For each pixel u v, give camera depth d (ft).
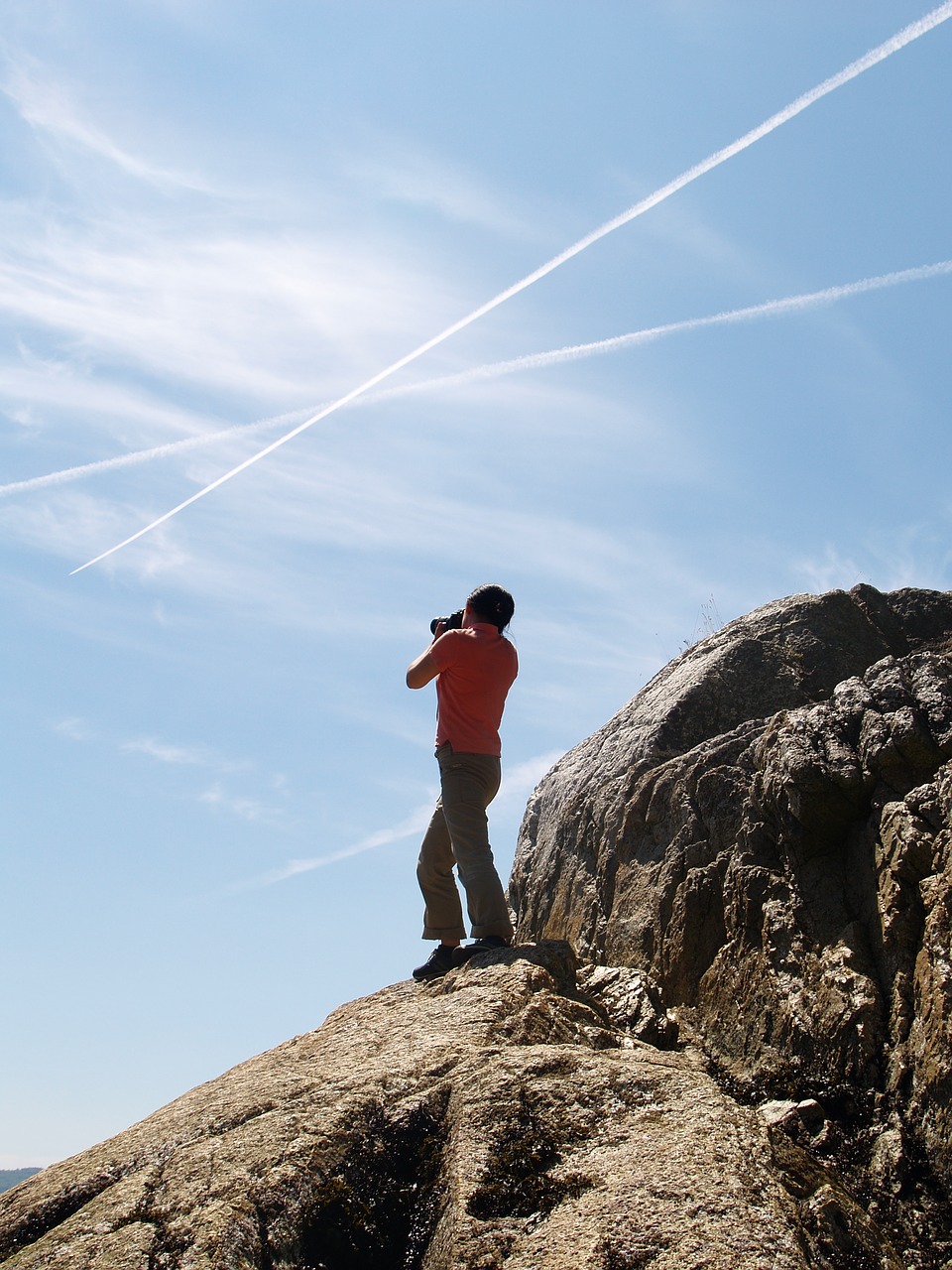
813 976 19.57
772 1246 11.03
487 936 19.89
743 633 29.30
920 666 23.71
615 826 26.30
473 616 22.07
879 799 21.21
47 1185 14.65
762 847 22.53
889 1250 12.39
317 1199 12.81
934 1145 15.98
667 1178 11.99
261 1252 12.06
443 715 21.30
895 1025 17.87
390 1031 16.81
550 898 27.99
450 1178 12.82
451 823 20.56
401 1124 13.94
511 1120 13.47
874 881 20.22
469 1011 16.61
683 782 25.04
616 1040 16.55
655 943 22.89
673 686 28.94
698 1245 10.99
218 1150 13.79
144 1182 13.66
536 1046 15.33
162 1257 12.00
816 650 27.78
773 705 26.81
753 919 21.31
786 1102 17.80
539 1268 11.17
